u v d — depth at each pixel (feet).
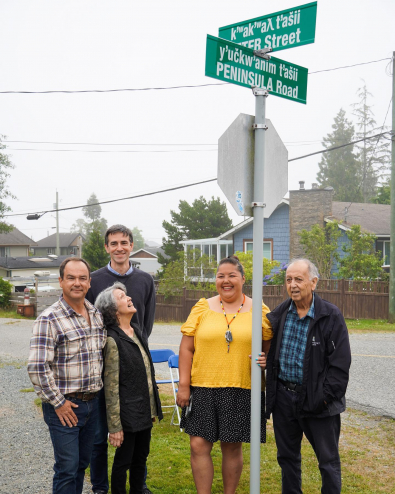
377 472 16.46
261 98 10.76
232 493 12.92
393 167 58.44
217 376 12.54
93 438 12.64
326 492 11.85
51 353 11.61
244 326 12.59
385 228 82.48
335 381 11.69
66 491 11.55
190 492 14.78
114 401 12.59
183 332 13.08
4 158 122.72
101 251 131.34
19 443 19.52
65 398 11.85
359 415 23.34
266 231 90.68
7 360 40.57
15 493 14.90
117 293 13.16
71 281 11.95
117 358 12.71
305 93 11.75
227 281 12.68
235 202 10.50
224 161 10.36
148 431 13.53
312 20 10.28
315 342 11.96
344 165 236.02
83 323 12.22
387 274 64.39
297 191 85.81
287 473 12.57
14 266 161.58
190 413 12.72
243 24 11.44
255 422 10.53
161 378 31.76
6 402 26.17
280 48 10.76
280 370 12.48
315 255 70.95
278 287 61.72
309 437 12.35
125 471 12.94
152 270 204.54
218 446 18.57
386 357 37.99
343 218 85.71
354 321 59.00
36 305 79.15
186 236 139.85
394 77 58.85
